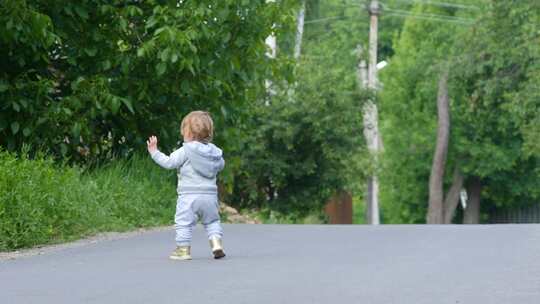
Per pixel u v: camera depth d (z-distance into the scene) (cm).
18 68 2795
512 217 9062
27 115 2719
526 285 1360
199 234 2264
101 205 2444
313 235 2186
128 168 2852
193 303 1253
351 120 5744
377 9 8150
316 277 1458
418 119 8669
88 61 2848
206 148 1752
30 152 2733
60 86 2878
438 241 1966
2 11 2522
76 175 2431
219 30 2816
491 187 8662
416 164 8656
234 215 4050
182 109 2961
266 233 2261
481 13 6550
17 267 1666
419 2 9119
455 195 8325
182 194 1750
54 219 2148
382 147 9825
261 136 5562
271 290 1341
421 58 8619
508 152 7981
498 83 6512
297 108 5597
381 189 9169
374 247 1883
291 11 2898
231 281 1433
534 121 5909
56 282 1448
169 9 2731
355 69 8562
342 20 9775
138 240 2150
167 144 3005
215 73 2873
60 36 2723
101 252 1892
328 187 5894
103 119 2939
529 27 6069
